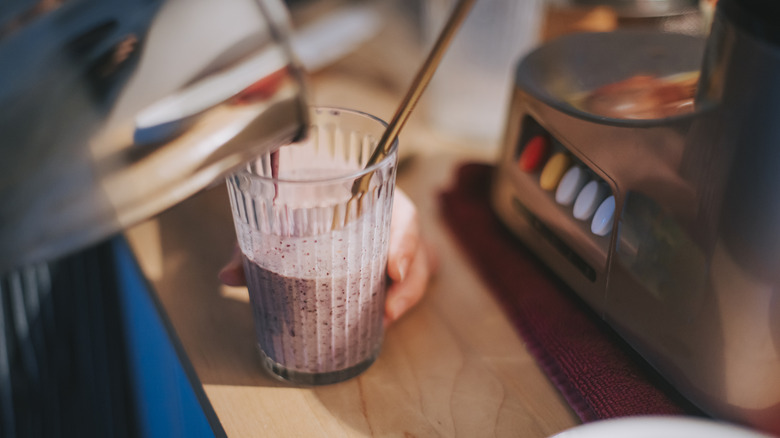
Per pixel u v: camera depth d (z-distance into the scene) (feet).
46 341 2.35
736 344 1.25
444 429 1.43
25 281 2.36
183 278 1.85
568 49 1.80
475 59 2.30
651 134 1.35
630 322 1.47
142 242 1.98
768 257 1.16
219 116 0.89
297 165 1.57
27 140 0.81
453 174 2.20
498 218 1.98
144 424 2.41
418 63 2.84
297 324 1.44
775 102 1.08
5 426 2.20
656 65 1.68
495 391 1.52
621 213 1.43
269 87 0.91
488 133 2.44
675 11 2.06
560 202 1.63
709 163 1.22
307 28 2.66
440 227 2.04
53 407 2.26
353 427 1.43
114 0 0.87
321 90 2.60
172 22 0.87
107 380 2.42
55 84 0.82
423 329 1.69
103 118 0.83
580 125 1.52
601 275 1.53
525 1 2.20
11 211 0.83
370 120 1.47
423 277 1.69
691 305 1.30
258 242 1.37
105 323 2.47
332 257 1.35
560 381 1.52
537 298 1.72
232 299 1.79
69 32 0.84
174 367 1.72
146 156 0.86
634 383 1.46
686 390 1.37
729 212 1.19
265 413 1.47
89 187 0.85
